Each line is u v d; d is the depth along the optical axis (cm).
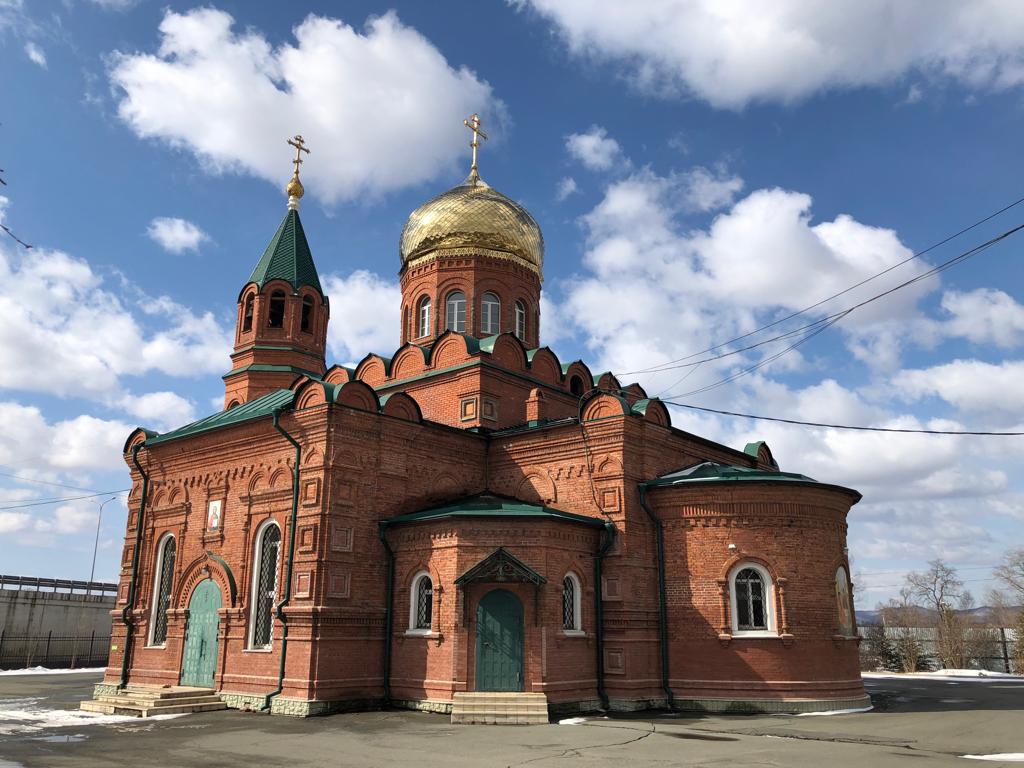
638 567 2264
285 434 2302
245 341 3388
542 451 2505
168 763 1376
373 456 2312
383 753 1459
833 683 2175
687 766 1290
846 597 2334
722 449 2819
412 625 2194
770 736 1659
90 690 3045
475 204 3284
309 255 3559
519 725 1841
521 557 2128
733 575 2225
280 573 2244
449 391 2836
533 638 2064
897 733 1702
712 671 2167
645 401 2425
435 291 3234
